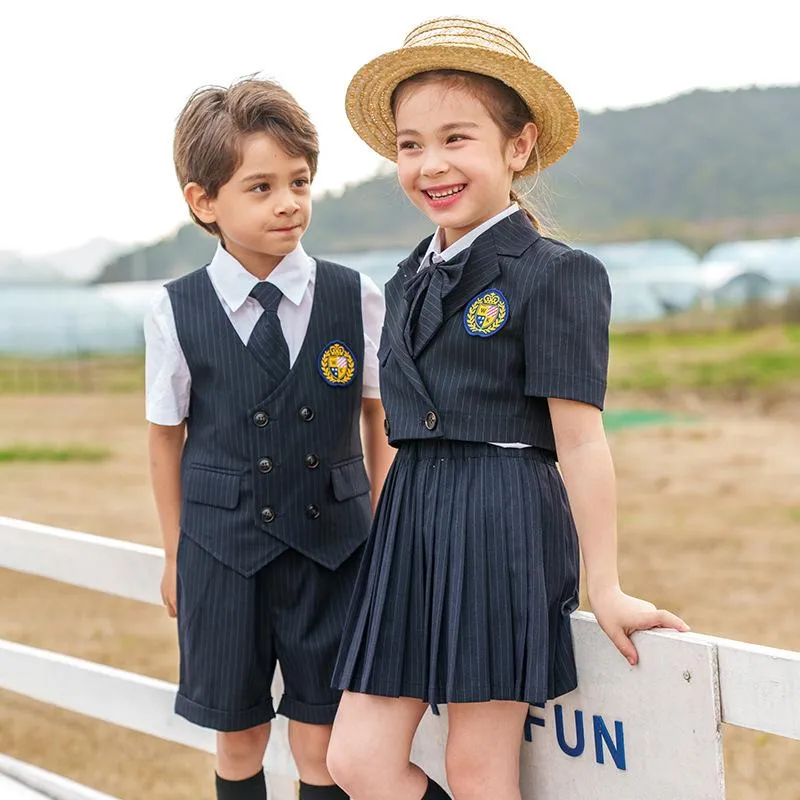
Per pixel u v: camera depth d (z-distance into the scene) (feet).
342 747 5.98
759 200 226.58
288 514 6.86
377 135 6.85
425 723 6.58
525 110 6.17
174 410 7.09
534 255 5.79
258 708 7.02
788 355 65.36
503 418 5.77
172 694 8.61
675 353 70.44
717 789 5.39
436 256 6.17
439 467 5.88
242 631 6.87
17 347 88.12
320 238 224.74
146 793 11.62
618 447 38.70
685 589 19.49
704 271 88.33
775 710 5.22
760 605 18.28
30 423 53.72
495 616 5.63
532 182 6.58
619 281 87.56
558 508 5.88
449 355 5.87
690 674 5.40
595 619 5.73
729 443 38.86
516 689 5.59
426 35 6.06
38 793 9.32
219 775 7.50
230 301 6.97
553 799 6.04
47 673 9.43
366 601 6.00
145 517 30.22
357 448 7.25
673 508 27.53
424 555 5.82
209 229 7.20
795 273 86.28
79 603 19.27
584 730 5.86
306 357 6.97
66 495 33.96
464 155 5.93
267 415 6.85
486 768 5.86
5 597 19.76
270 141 6.69
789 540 23.26
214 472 6.92
